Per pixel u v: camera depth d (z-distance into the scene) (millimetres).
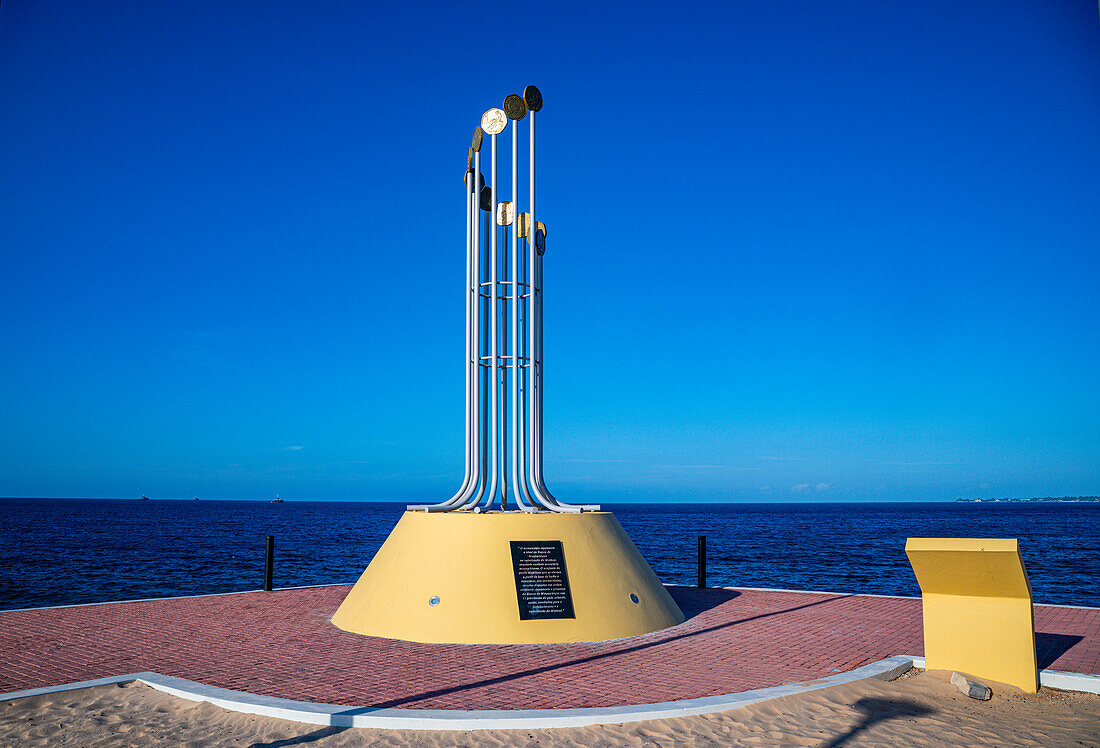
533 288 11273
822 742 5551
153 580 26109
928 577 7570
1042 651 8586
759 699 6410
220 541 46844
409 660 8062
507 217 11727
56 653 8352
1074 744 5539
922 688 6980
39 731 5656
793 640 9266
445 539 10000
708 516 115125
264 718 6016
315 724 5863
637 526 75188
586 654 8414
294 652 8445
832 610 11695
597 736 5625
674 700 6496
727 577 26375
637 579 10508
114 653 8359
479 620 9172
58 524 66812
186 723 5891
